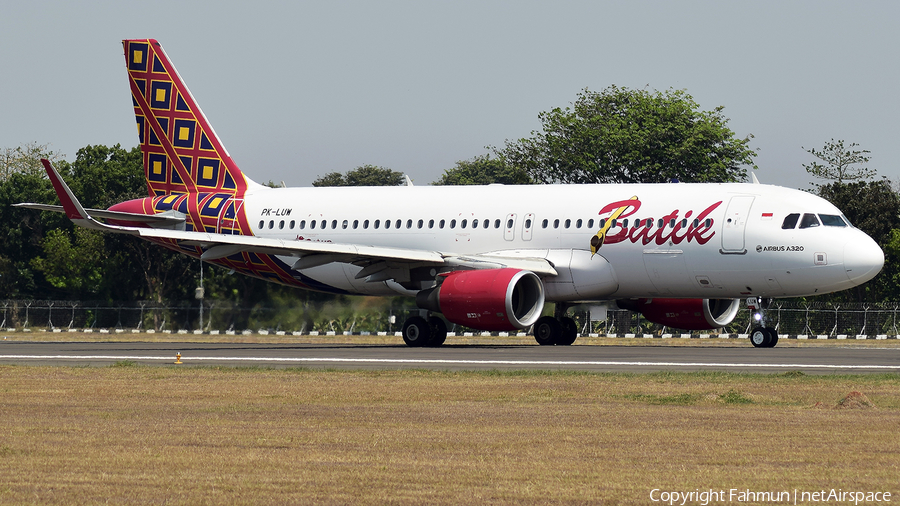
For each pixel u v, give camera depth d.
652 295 97.06
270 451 33.72
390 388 52.78
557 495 27.34
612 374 59.56
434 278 98.88
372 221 107.44
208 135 116.06
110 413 42.84
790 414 42.53
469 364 69.19
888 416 41.91
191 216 114.75
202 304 152.00
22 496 27.09
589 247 96.38
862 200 185.25
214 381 56.59
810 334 145.25
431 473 30.16
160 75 117.31
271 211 112.31
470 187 106.00
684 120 198.88
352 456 32.84
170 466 31.11
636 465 31.45
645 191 96.56
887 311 143.62
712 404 46.12
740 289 92.69
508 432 37.78
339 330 141.62
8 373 61.19
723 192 93.50
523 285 94.19
